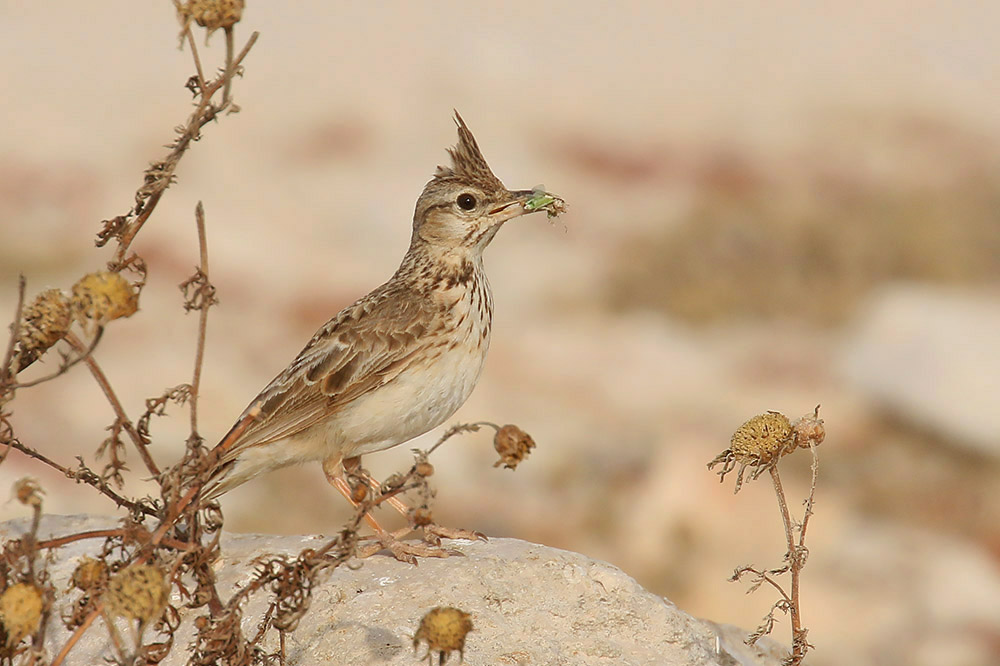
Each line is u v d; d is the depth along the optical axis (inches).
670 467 621.3
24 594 186.2
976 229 1040.2
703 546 580.7
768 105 1352.1
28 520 323.0
